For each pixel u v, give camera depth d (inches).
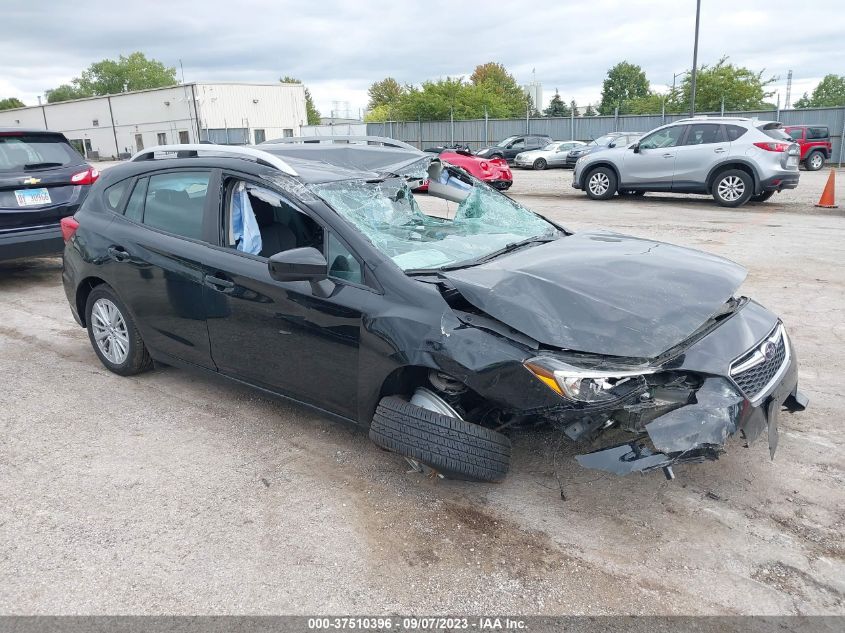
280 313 138.6
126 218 174.9
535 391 107.3
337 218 136.3
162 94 1753.2
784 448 144.2
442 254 143.6
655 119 1322.6
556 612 99.0
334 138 221.3
